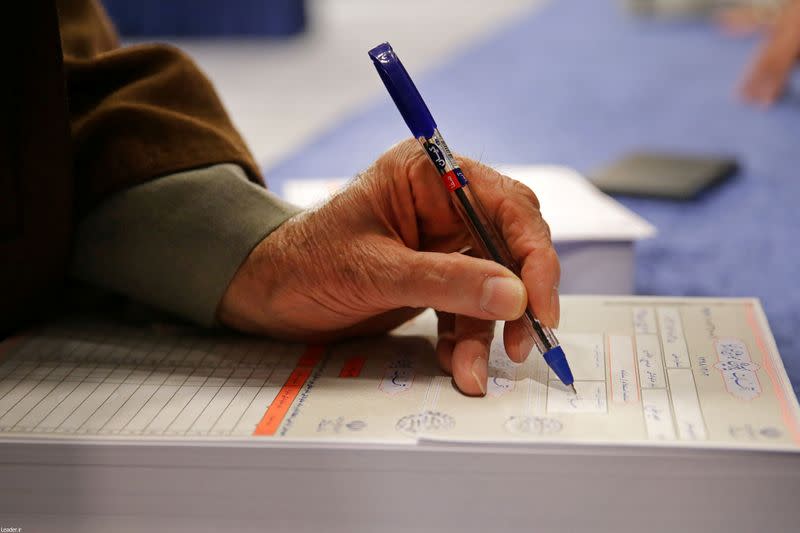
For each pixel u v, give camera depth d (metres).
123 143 0.79
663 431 0.58
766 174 1.71
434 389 0.67
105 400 0.67
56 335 0.81
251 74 3.20
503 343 0.71
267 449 0.58
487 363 0.68
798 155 1.85
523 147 2.04
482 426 0.60
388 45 0.69
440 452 0.57
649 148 1.97
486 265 0.65
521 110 2.45
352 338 0.79
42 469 0.60
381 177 0.70
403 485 0.58
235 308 0.76
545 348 0.66
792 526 0.56
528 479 0.57
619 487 0.56
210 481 0.59
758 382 0.66
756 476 0.55
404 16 4.68
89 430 0.61
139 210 0.78
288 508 0.59
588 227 1.00
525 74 2.99
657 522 0.57
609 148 2.00
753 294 1.12
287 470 0.58
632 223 1.01
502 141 2.11
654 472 0.56
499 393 0.66
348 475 0.58
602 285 1.00
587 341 0.75
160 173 0.79
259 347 0.78
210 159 0.80
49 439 0.60
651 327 0.78
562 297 0.85
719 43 3.42
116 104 0.81
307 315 0.73
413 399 0.66
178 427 0.61
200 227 0.76
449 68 3.17
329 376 0.71
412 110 0.68
